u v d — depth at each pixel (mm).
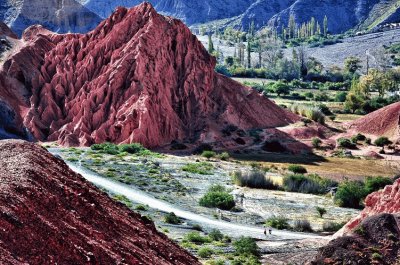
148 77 154000
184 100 159000
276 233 81750
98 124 146500
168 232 74500
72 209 41562
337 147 156125
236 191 104438
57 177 44688
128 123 142500
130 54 157750
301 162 139875
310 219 91125
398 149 155625
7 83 156875
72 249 36125
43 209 37938
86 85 155250
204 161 129125
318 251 61500
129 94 150625
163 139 147000
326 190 109812
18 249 32594
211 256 65375
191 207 91500
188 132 153375
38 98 155625
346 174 129250
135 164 115438
